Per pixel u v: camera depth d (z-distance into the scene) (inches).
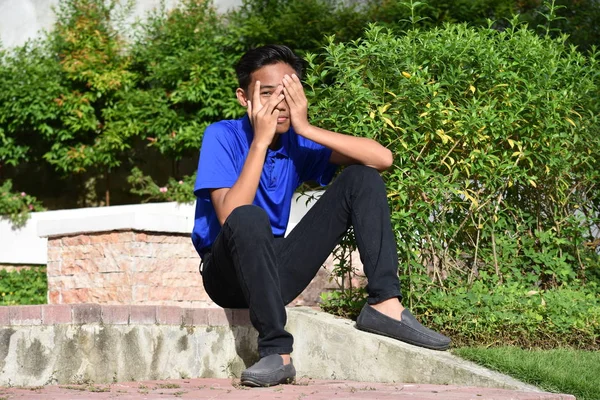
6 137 421.4
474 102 166.1
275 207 145.9
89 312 130.8
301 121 141.6
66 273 259.8
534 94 172.7
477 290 163.5
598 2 355.6
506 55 178.9
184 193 378.0
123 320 134.6
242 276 127.0
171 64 399.2
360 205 139.5
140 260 245.6
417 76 161.9
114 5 430.0
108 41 418.9
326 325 146.5
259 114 137.2
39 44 442.9
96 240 252.2
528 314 155.8
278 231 148.1
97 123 408.5
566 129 180.7
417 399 108.0
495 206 175.9
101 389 119.6
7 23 449.7
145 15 438.6
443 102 171.3
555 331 156.7
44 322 126.4
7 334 123.1
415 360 136.5
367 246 139.3
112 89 413.1
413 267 163.6
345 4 382.3
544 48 182.4
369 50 165.6
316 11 373.4
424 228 161.9
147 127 404.8
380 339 140.3
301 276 144.2
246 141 144.7
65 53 420.2
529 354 140.1
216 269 139.9
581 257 191.3
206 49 396.2
